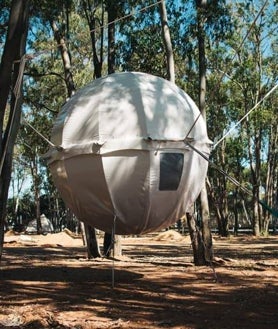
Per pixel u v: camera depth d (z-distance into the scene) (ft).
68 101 37.63
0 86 30.99
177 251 77.10
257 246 88.02
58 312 26.76
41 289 34.91
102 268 47.57
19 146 158.92
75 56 102.06
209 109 97.96
